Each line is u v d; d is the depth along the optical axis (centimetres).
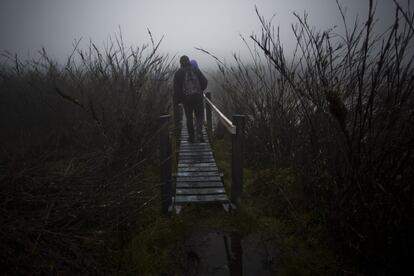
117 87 377
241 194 297
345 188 209
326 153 242
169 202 288
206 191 327
